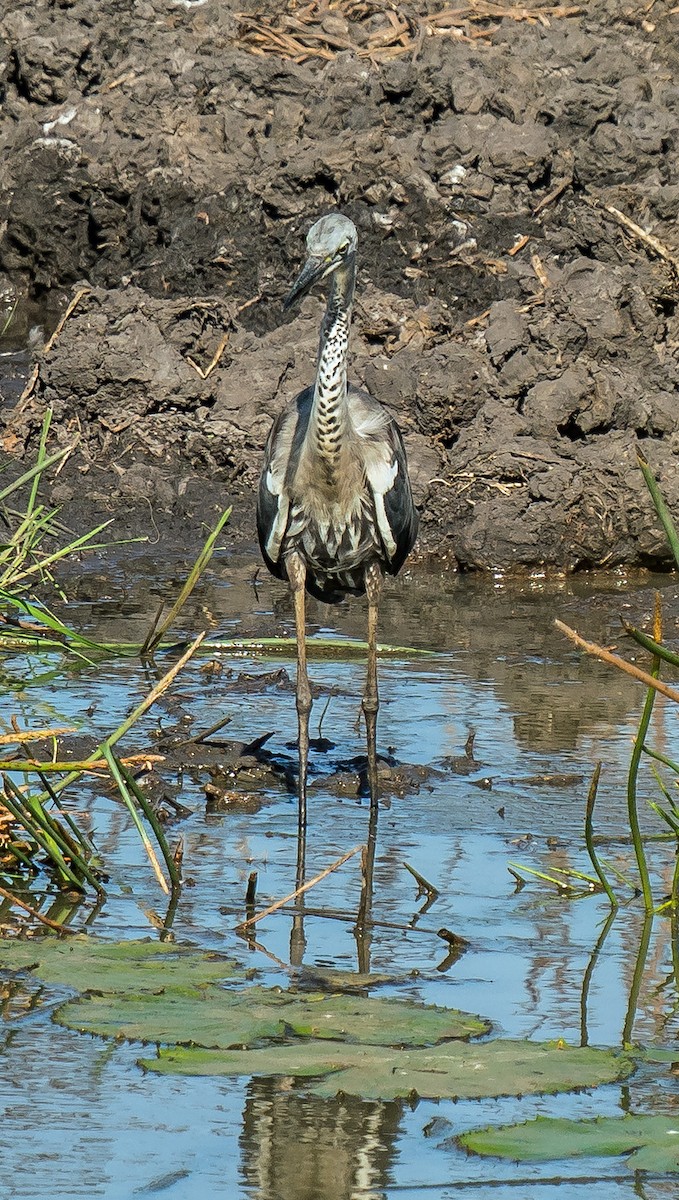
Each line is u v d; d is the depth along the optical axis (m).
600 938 6.92
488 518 12.77
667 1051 5.80
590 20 18.28
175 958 6.49
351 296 8.21
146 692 10.05
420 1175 5.04
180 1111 5.40
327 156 15.25
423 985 6.38
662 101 16.31
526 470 13.04
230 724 9.57
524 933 6.96
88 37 16.98
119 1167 5.06
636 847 7.16
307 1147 5.20
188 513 13.50
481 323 14.41
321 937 6.85
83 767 7.17
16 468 13.59
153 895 7.27
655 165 15.38
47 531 12.52
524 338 13.76
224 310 14.58
